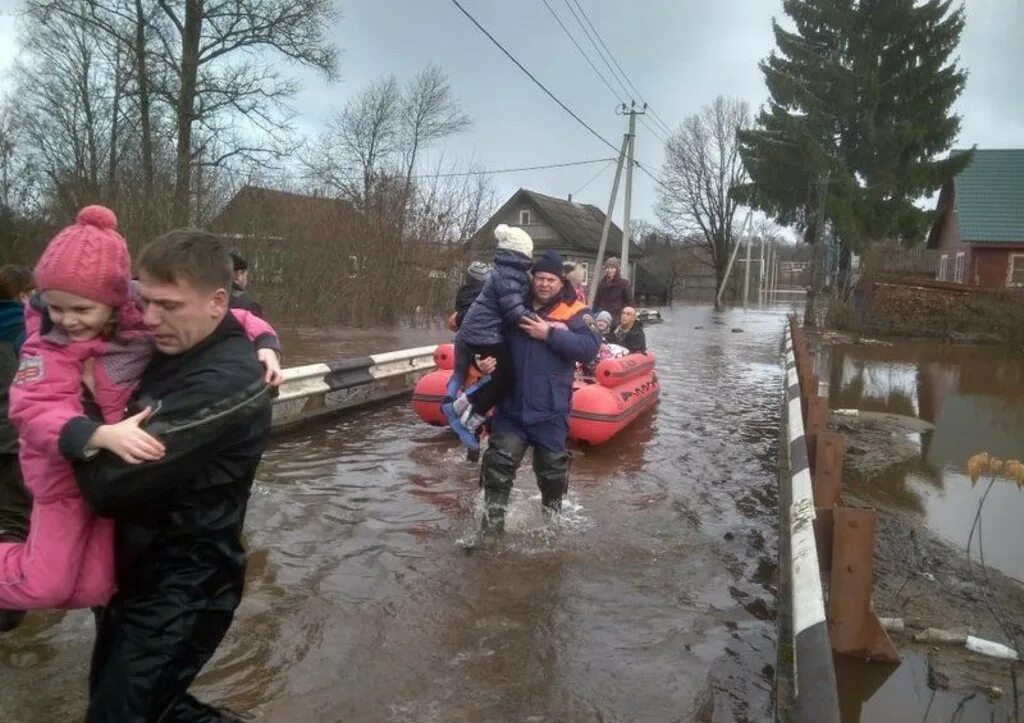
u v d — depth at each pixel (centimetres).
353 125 4562
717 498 704
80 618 427
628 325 1120
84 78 2964
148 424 241
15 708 344
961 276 4259
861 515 427
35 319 268
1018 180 4094
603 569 528
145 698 247
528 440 582
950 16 3741
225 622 268
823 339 2784
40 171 2917
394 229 2316
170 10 2516
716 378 1554
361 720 350
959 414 1349
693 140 6631
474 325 568
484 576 508
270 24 2559
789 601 454
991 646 464
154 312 252
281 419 884
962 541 690
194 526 257
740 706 374
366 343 1884
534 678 390
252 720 345
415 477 721
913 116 3728
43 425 238
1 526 407
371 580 496
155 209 2070
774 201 3988
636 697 377
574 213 5800
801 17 3853
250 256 2191
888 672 424
